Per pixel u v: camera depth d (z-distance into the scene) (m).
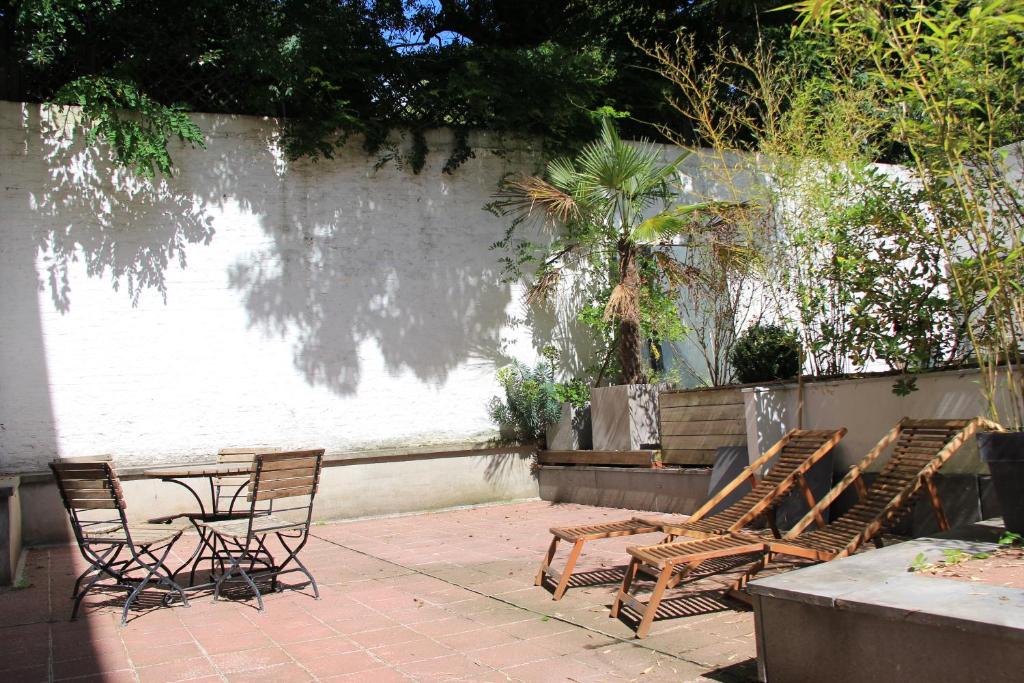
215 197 8.73
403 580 5.72
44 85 8.30
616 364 10.17
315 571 6.17
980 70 4.17
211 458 8.49
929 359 5.88
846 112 6.74
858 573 3.25
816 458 5.39
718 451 7.28
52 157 8.12
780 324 8.56
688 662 3.63
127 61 8.26
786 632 3.09
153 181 8.48
